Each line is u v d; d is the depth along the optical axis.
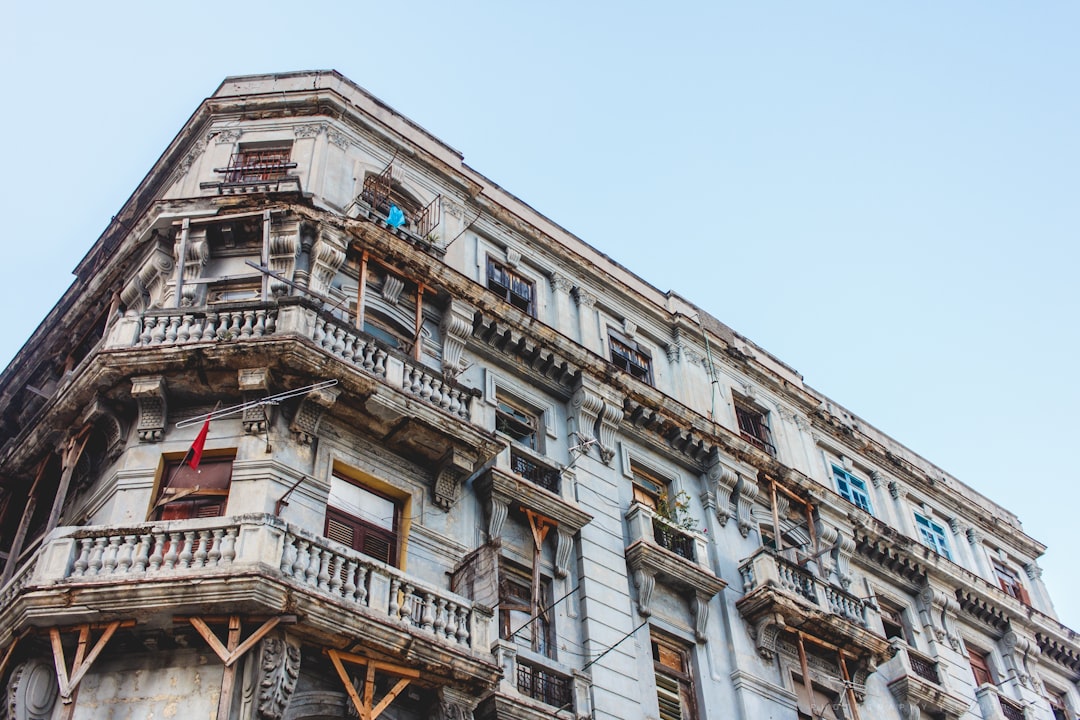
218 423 20.27
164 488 19.58
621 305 31.55
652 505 27.73
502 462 23.95
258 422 20.00
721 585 25.89
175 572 16.16
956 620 34.16
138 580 16.00
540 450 25.75
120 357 19.95
